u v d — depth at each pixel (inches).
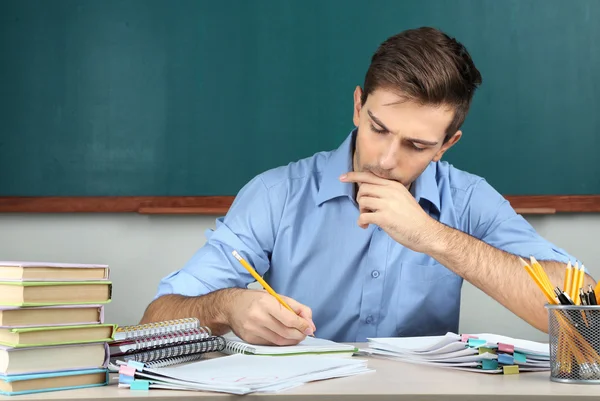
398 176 58.1
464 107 58.2
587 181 105.8
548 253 66.0
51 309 37.6
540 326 56.0
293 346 48.6
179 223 109.6
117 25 109.8
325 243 68.6
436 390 36.4
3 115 109.3
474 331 108.2
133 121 109.2
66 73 109.5
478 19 107.3
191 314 56.0
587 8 106.4
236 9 109.3
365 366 43.6
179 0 109.4
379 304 68.1
